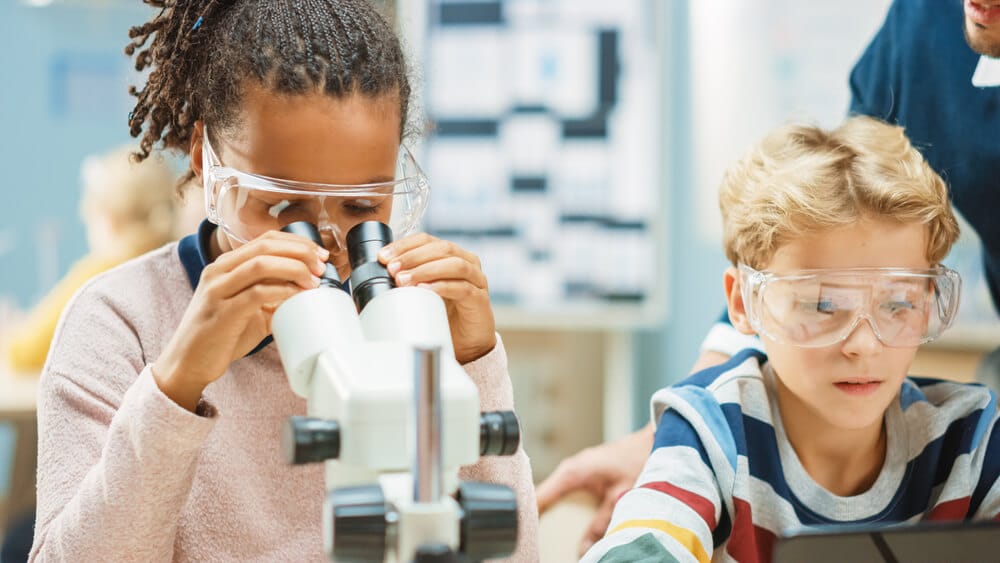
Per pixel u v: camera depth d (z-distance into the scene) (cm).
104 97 459
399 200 101
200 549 103
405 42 116
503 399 103
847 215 110
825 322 109
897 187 110
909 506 121
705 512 111
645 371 351
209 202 98
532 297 316
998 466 118
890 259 112
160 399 86
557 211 313
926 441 121
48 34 454
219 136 99
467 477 107
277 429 108
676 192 336
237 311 83
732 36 300
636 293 314
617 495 138
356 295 85
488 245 314
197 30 110
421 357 62
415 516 61
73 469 98
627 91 309
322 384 70
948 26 128
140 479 86
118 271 115
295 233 90
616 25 308
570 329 355
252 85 95
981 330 226
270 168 94
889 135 121
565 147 311
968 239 159
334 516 61
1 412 309
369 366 68
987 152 128
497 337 105
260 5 104
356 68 97
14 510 325
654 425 128
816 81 272
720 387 124
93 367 105
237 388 108
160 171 340
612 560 100
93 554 86
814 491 120
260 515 105
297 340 75
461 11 307
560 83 309
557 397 357
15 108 455
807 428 121
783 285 109
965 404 122
